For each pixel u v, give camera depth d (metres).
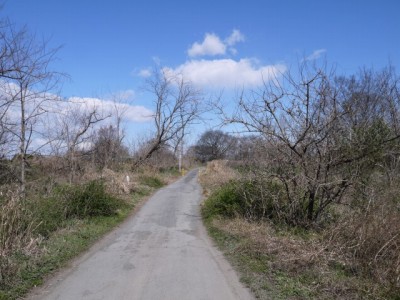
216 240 10.49
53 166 17.42
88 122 21.34
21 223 8.94
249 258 8.38
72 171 18.41
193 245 10.02
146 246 9.92
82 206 13.12
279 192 11.30
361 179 10.42
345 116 10.33
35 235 9.38
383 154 10.32
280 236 9.80
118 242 10.40
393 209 8.81
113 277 7.27
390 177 10.51
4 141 13.38
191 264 8.17
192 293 6.43
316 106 10.23
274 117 10.74
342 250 8.10
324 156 10.24
